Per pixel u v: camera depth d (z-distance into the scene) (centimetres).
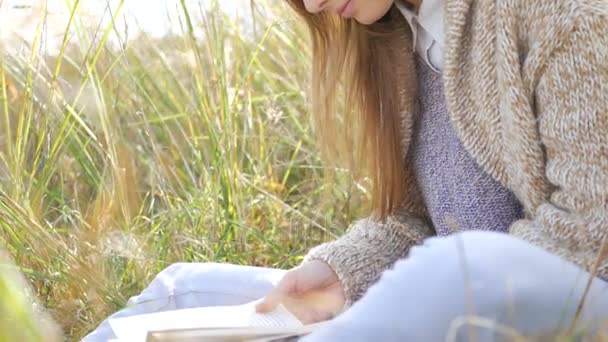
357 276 191
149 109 312
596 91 154
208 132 292
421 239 196
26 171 278
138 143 308
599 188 153
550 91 158
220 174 282
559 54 157
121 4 271
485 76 166
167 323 173
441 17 178
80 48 287
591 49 154
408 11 182
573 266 139
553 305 134
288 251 277
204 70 289
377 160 196
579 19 154
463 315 130
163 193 279
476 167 176
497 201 175
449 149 182
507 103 162
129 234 255
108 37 299
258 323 173
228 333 158
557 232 155
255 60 318
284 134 317
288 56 332
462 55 171
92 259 246
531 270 134
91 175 277
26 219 243
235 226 274
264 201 292
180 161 307
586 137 154
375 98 193
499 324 131
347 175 288
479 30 166
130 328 172
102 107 268
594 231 151
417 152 191
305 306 187
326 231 273
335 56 198
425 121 188
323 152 211
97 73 291
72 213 275
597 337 130
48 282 246
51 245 243
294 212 287
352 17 186
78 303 236
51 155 264
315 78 205
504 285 131
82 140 293
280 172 317
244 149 299
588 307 136
